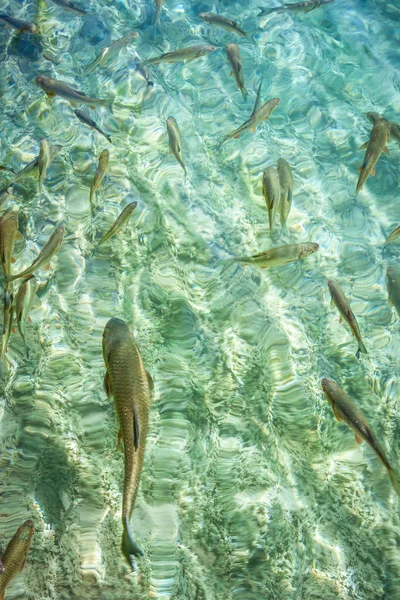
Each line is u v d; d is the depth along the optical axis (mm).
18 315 1163
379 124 1370
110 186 1543
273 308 1365
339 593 1076
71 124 1678
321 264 1438
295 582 1082
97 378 1258
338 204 1545
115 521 1117
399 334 1326
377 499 1152
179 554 1095
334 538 1122
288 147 1660
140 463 927
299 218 1514
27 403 1221
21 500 1125
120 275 1395
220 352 1301
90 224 1466
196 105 1751
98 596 1056
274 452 1197
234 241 1470
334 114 1741
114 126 1681
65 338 1301
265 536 1116
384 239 1479
